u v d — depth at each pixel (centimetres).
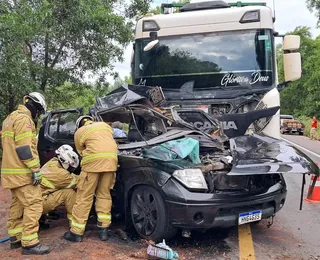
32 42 1131
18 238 461
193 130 552
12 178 432
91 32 1183
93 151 468
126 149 522
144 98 583
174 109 607
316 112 3838
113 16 1183
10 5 890
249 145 516
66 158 508
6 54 834
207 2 810
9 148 434
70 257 426
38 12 899
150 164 469
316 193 709
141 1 1355
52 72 1188
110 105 579
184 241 492
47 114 718
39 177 437
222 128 623
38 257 427
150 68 763
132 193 496
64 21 1102
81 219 473
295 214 632
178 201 437
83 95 1385
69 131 668
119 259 424
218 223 445
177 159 461
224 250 468
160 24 762
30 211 437
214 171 464
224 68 725
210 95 718
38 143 700
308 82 3791
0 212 619
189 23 748
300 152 495
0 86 866
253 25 720
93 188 473
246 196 458
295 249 481
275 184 505
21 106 449
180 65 746
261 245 490
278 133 667
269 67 709
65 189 510
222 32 733
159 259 427
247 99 692
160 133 571
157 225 458
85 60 1230
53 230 525
